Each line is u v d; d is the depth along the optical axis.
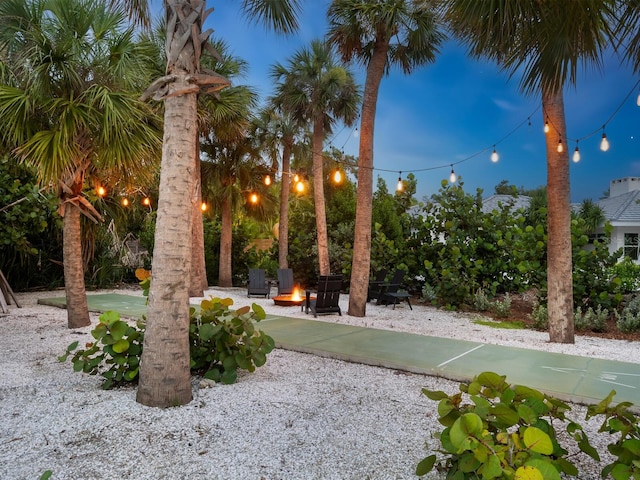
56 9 5.61
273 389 3.89
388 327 7.30
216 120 10.75
